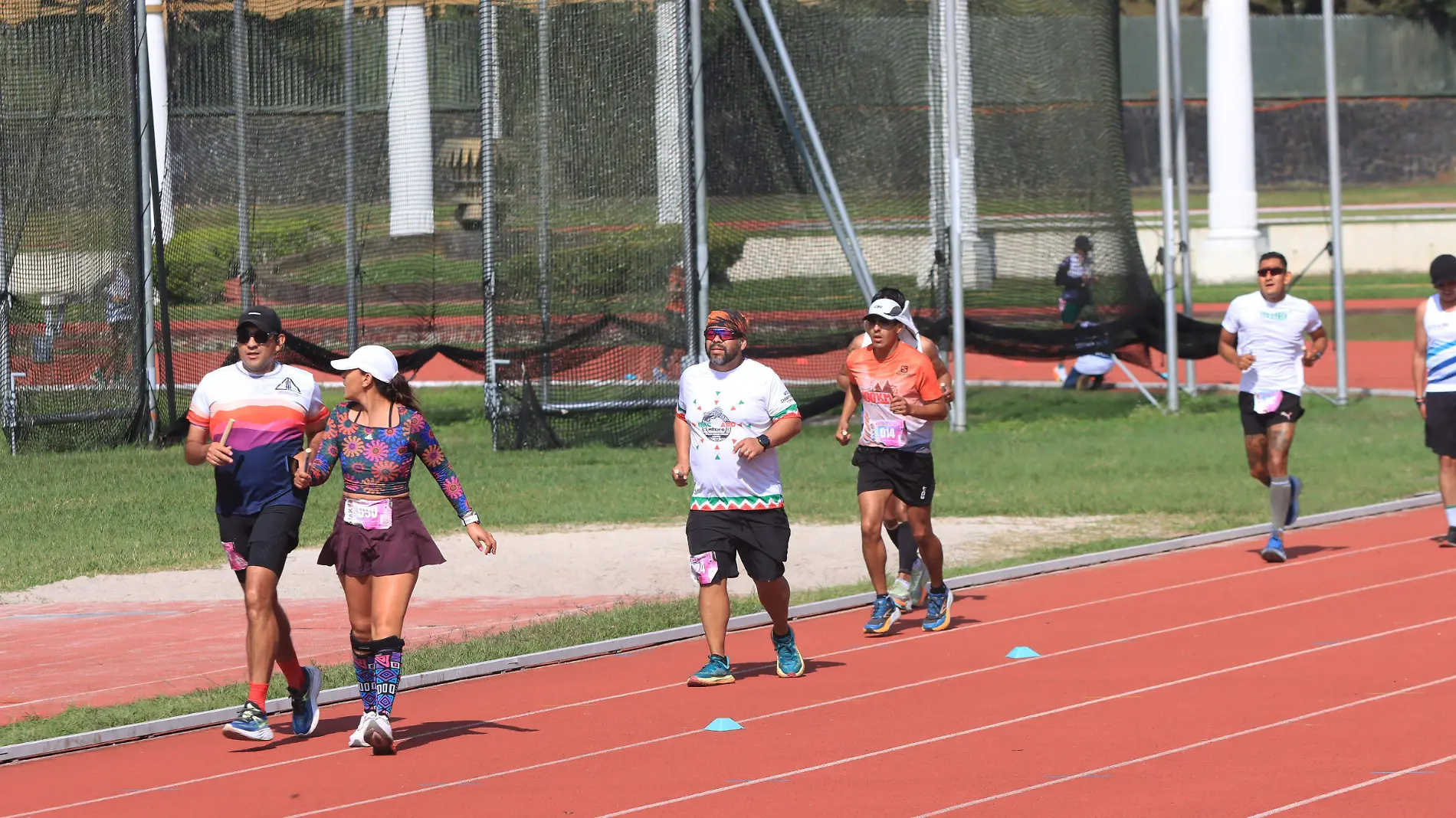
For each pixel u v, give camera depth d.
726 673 19.48
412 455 16.73
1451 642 20.55
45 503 33.12
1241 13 98.19
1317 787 14.48
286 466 16.89
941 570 22.50
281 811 14.56
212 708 18.48
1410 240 104.94
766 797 14.66
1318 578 25.31
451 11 65.00
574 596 25.56
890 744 16.47
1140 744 16.12
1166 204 48.62
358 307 47.28
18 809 14.80
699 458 19.47
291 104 45.69
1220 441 41.97
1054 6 48.12
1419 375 28.47
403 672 20.06
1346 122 147.00
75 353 42.34
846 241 45.09
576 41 42.84
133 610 24.50
